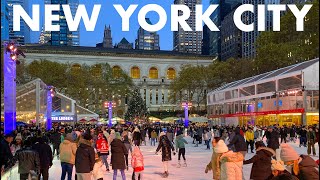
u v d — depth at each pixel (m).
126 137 20.52
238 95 60.34
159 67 144.25
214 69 107.06
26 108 44.47
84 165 11.97
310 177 7.67
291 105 46.03
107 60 139.25
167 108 121.19
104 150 19.50
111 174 18.67
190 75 107.31
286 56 77.50
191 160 25.88
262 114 52.53
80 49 141.25
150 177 17.67
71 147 14.65
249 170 19.09
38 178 12.62
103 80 104.38
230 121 64.19
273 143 17.23
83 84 97.12
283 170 7.51
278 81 48.84
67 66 112.69
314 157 25.22
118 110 122.44
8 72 24.33
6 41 24.53
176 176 17.95
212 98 73.44
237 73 102.88
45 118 47.06
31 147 12.76
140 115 98.38
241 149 16.75
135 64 142.38
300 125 43.16
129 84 110.88
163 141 17.72
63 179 14.64
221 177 10.36
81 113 64.19
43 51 131.75
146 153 33.00
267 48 79.56
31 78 92.88
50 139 28.42
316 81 43.56
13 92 24.45
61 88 95.56
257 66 82.62
